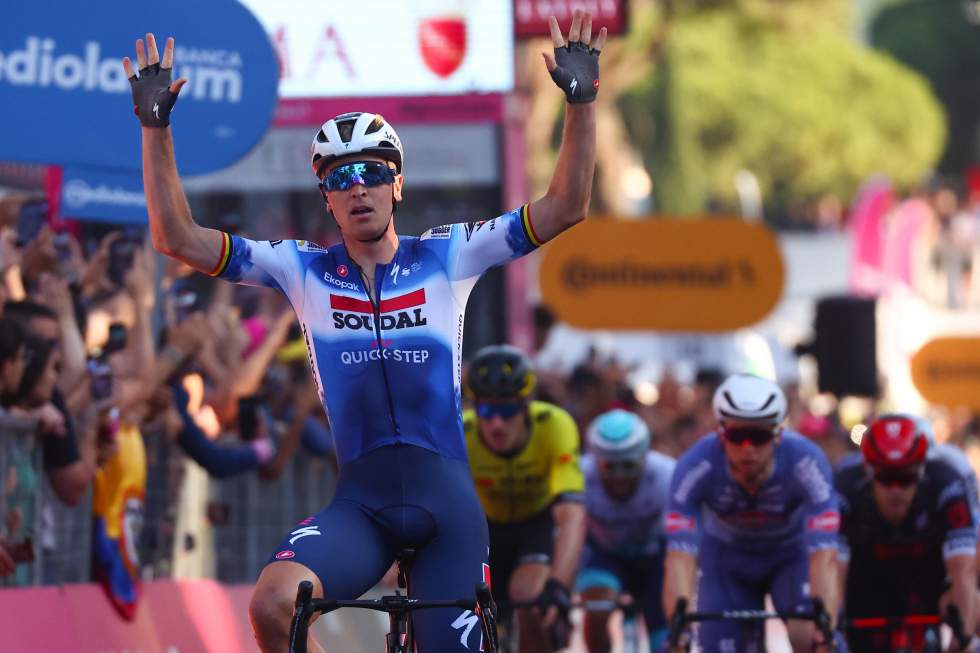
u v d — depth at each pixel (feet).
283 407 80.74
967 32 633.20
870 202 299.79
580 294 148.97
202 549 75.51
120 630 63.05
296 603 38.91
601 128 364.79
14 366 55.72
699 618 58.44
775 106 520.83
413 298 43.16
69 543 61.46
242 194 124.67
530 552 73.41
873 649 71.67
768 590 72.49
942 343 181.27
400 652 40.32
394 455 42.73
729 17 501.97
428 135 125.80
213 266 42.70
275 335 74.23
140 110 41.88
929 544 70.28
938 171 634.84
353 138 42.73
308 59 121.29
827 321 156.04
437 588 42.22
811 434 145.18
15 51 63.93
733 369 233.55
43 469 58.39
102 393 59.72
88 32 65.05
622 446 79.82
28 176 85.66
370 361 42.91
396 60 121.49
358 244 43.50
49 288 61.05
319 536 41.52
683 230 148.46
